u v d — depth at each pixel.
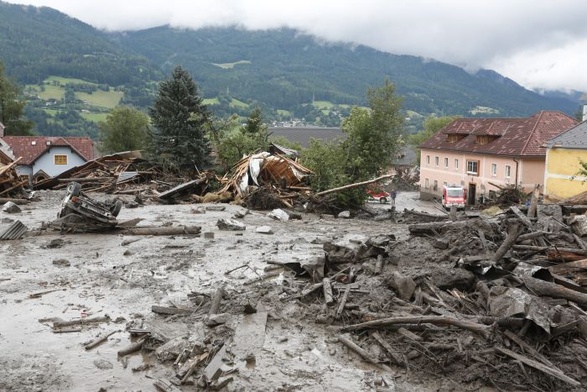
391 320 8.73
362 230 18.66
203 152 36.50
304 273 11.60
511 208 13.43
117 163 35.28
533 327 8.23
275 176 26.78
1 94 61.03
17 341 8.75
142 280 11.80
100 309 10.09
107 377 7.71
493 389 7.54
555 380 7.48
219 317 9.35
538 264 10.62
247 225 19.38
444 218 20.53
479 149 47.75
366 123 29.42
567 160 32.47
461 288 9.91
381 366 8.11
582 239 11.87
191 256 13.96
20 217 19.84
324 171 26.47
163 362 8.14
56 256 13.86
